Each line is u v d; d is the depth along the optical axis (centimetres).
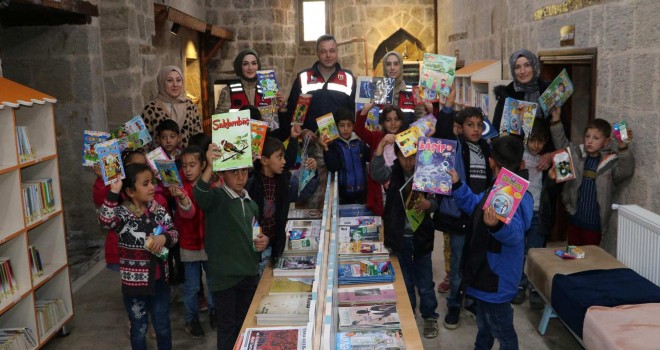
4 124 352
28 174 402
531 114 423
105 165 308
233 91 544
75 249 591
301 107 425
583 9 462
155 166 359
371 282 328
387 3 1151
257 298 304
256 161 349
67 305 411
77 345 394
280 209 347
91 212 600
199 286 397
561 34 506
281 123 506
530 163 428
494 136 438
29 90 381
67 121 591
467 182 391
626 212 367
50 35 580
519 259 290
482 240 289
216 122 288
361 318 282
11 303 342
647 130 371
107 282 508
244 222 312
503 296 289
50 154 397
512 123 431
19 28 578
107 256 380
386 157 424
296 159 438
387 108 410
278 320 275
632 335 274
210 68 1120
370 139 432
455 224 381
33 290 366
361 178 425
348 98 506
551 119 444
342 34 1176
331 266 239
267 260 363
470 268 293
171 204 402
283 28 1137
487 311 297
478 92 700
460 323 410
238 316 323
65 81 586
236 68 556
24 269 362
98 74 601
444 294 460
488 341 312
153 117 493
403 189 340
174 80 500
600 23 434
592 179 408
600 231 413
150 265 317
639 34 378
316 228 384
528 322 407
